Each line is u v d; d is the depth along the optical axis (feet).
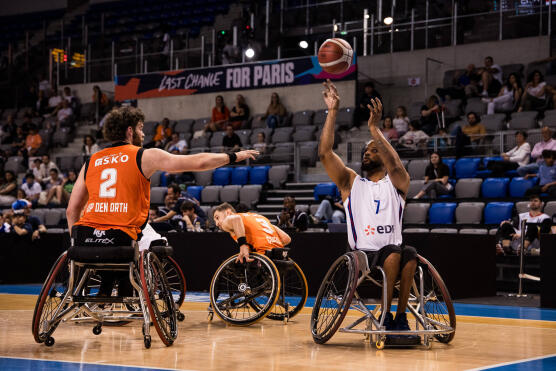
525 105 42.80
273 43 58.75
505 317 20.39
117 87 59.52
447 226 33.06
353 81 50.60
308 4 59.41
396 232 14.23
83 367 11.28
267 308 17.30
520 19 49.55
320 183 41.70
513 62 48.85
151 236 19.84
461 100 46.55
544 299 23.68
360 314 20.97
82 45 66.08
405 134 43.06
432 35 52.06
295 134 47.47
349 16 57.06
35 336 13.43
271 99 52.34
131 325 17.63
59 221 42.73
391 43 53.31
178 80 56.85
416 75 51.98
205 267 28.78
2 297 27.04
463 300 26.21
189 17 72.08
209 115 56.65
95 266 13.51
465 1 51.60
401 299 13.75
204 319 19.47
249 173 44.52
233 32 58.44
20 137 60.29
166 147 49.80
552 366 11.62
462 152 40.04
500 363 11.92
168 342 13.82
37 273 37.27
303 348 13.70
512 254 29.71
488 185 35.70
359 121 47.55
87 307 13.97
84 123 61.72
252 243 18.74
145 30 71.87
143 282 13.19
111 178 13.38
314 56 51.37
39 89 67.10
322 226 33.60
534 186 33.81
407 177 14.42
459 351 13.39
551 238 23.57
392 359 12.29
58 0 83.66
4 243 36.01
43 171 51.06
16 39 80.94
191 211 31.27
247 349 13.52
